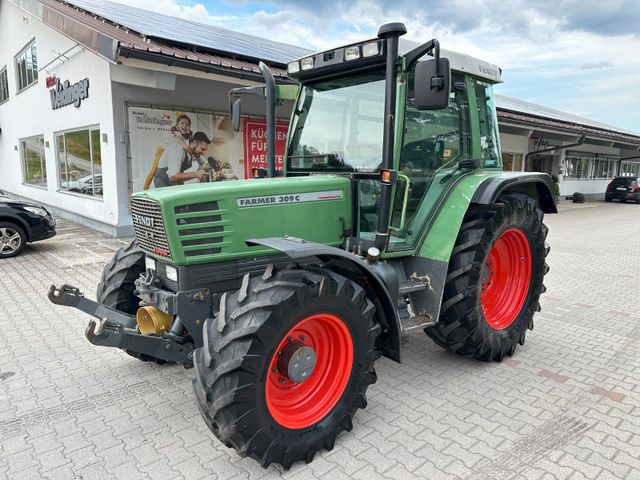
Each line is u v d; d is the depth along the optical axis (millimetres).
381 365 3863
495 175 3801
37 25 11859
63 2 11281
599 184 24344
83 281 6156
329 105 3539
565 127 15844
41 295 5555
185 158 9336
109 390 3369
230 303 2502
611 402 3281
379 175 3121
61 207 12102
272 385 2600
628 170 27734
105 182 9180
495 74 3957
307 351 2596
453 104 3648
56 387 3406
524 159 17922
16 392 3324
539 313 5289
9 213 7410
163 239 2754
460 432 2885
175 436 2814
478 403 3244
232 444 2383
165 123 8977
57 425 2922
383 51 2953
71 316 4871
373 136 3254
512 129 14211
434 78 2658
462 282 3439
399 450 2701
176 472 2488
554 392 3414
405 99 3160
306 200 3088
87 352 4012
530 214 3951
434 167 3568
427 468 2537
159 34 8156
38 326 4590
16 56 14445
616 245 9969
